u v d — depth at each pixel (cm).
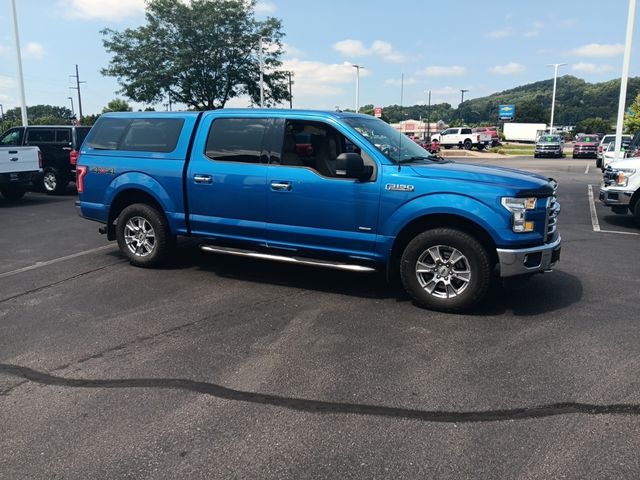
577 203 1355
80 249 800
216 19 2900
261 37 2769
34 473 278
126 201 706
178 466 283
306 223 566
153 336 461
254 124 594
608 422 322
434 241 512
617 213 1107
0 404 348
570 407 340
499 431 313
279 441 305
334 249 561
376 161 532
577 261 734
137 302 552
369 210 532
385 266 557
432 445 300
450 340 450
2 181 1236
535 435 309
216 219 620
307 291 590
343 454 292
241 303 548
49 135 1472
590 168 2767
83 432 315
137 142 675
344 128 550
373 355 420
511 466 281
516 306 538
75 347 438
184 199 636
